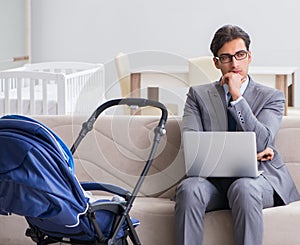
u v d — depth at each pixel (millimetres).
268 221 3340
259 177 3426
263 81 5836
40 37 8219
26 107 5457
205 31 7945
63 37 8195
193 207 3287
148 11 8023
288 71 5766
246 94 3590
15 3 7711
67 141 3945
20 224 3738
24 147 2652
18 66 7824
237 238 3266
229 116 3514
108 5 8094
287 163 3766
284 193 3479
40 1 8172
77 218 2787
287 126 3785
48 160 2682
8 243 3758
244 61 3537
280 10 7777
